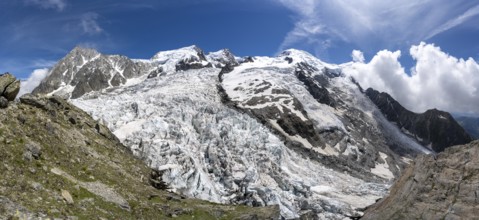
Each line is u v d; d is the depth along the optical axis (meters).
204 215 83.12
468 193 69.19
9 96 74.19
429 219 72.12
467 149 74.56
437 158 78.75
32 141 67.88
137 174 98.62
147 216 71.56
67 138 82.62
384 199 88.69
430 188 75.81
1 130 63.16
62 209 54.28
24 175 57.19
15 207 48.09
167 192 95.38
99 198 66.12
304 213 137.25
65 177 65.19
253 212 89.81
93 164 80.88
